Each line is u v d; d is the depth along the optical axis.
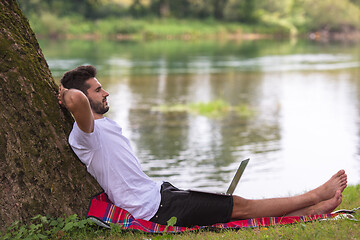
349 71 39.44
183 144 15.98
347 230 4.59
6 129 4.84
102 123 4.83
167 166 13.45
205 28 101.38
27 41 5.25
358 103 24.20
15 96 4.88
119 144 4.84
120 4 105.06
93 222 4.85
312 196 5.05
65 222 4.87
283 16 114.31
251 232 4.69
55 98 5.12
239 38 99.44
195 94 27.34
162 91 28.44
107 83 31.88
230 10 107.44
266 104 24.14
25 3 30.30
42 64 5.28
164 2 105.00
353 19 112.56
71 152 5.03
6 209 4.86
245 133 17.69
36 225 4.85
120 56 52.00
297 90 28.98
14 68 4.92
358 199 6.71
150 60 48.78
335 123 19.47
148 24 96.38
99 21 92.56
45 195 4.91
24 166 4.86
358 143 16.12
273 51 63.00
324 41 91.19
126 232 4.75
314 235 4.48
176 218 4.71
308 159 14.18
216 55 56.03
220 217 4.86
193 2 106.62
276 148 15.51
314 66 43.69
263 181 11.89
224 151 15.10
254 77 35.84
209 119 20.28
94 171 4.85
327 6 112.19
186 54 56.72
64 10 89.81
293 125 19.16
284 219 4.93
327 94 27.28
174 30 95.88
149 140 16.53
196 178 12.34
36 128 4.92
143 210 4.80
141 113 21.45
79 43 71.94
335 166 13.40
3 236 4.76
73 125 5.20
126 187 4.80
